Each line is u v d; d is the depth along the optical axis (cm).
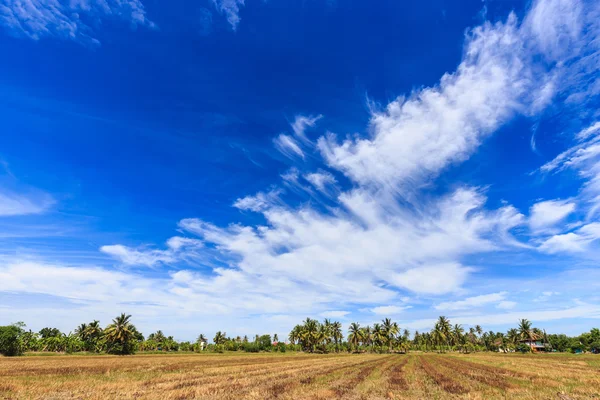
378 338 13012
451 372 3709
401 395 2094
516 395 2088
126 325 9262
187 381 2620
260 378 2888
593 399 1955
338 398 1966
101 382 2459
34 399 1789
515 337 13700
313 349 12675
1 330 6669
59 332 13150
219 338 14988
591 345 11831
